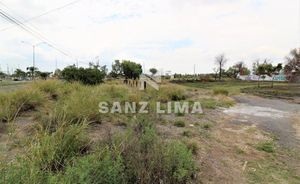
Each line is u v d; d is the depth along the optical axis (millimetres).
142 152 2912
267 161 4141
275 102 14805
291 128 7043
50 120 4008
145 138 3246
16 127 3855
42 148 2695
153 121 5148
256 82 41406
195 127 6262
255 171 3678
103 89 10664
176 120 6551
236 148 4754
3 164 2182
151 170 2666
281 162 4129
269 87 28516
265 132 6340
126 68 46719
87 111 5070
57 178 2074
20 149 3127
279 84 35219
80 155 2982
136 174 2607
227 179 3328
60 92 8297
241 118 8477
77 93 7234
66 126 3742
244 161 4086
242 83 38406
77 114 4656
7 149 3125
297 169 3832
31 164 2238
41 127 3541
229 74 58781
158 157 2805
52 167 2600
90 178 2162
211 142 5000
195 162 3516
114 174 2361
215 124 7004
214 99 13812
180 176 2709
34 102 6129
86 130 4258
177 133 5293
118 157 2531
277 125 7430
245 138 5586
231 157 4238
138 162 2709
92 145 3445
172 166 2830
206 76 54656
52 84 8930
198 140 4988
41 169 2424
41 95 6785
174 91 12820
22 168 2121
